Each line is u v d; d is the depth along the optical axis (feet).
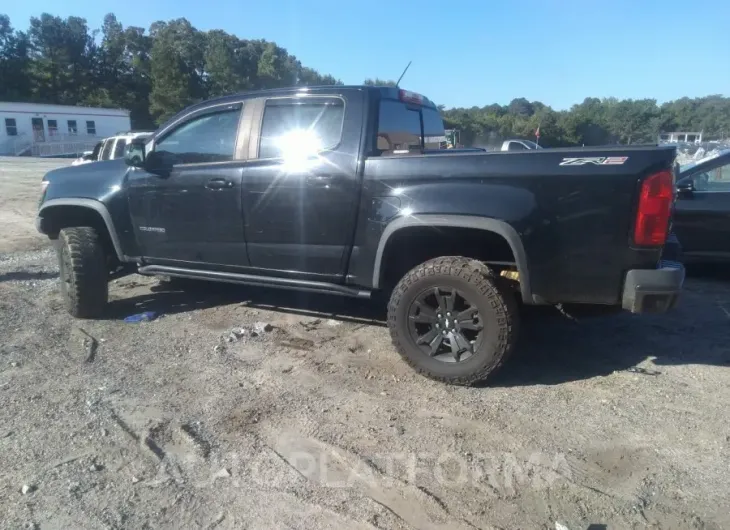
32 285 21.62
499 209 11.75
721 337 15.84
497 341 12.22
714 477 9.54
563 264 11.66
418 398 12.28
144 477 9.52
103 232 18.39
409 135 15.67
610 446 10.43
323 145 13.80
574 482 9.40
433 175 12.41
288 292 20.21
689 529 8.34
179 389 12.73
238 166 14.83
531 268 11.76
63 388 12.75
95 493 9.10
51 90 241.55
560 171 11.42
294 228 14.25
